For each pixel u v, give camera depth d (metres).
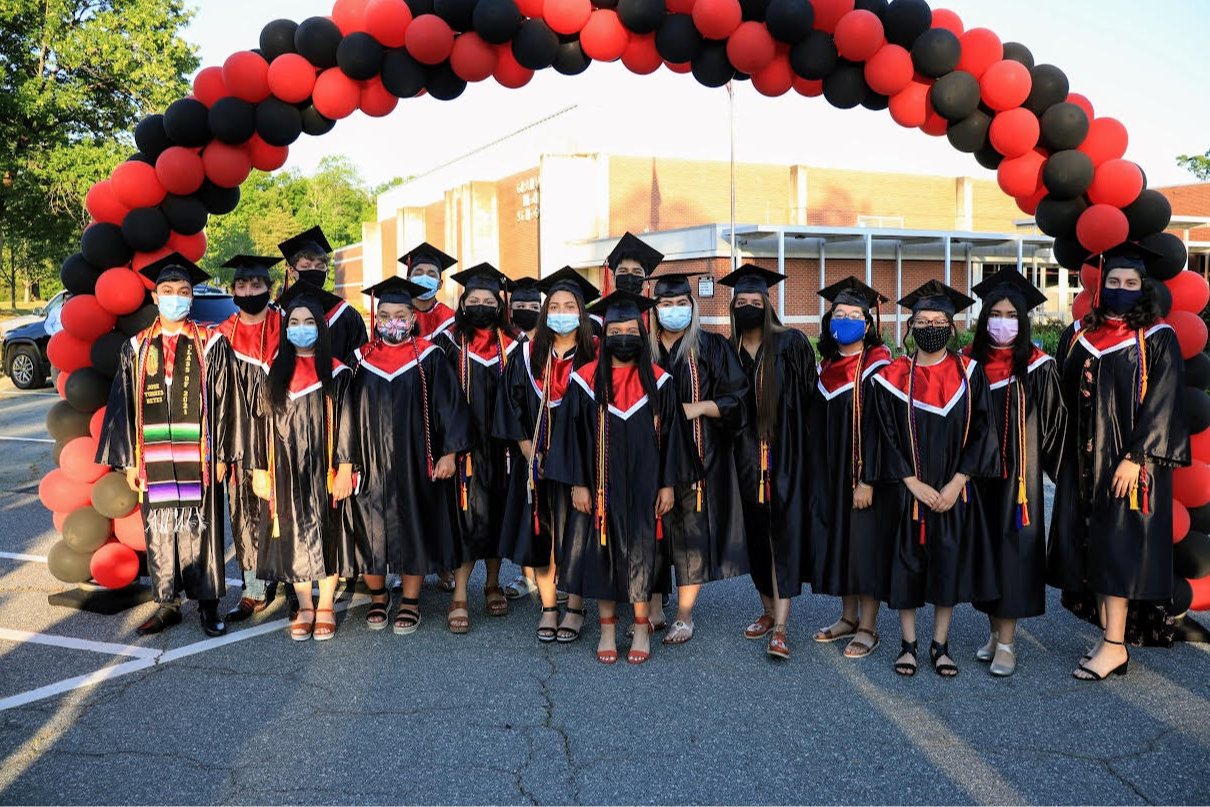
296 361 4.93
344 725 3.88
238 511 5.35
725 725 3.87
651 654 4.75
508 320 5.59
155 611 5.40
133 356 4.98
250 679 4.40
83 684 4.34
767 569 4.93
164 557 5.00
